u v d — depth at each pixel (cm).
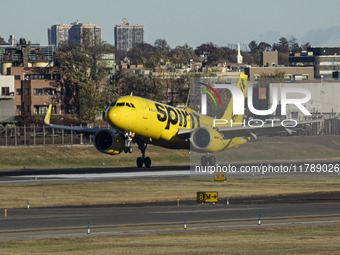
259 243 9244
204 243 9244
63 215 12394
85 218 11888
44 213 12769
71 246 9038
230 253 8488
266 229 10562
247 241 9412
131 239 9606
